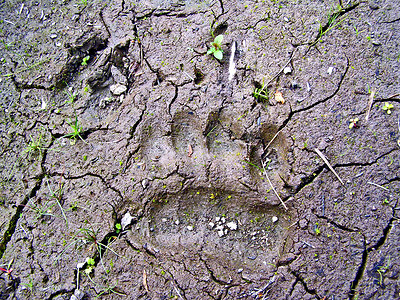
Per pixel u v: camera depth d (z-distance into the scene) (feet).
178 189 1.13
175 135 1.18
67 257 1.09
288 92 1.17
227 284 1.05
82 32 1.30
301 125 1.14
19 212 1.15
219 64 1.21
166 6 1.30
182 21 1.27
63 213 1.13
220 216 1.12
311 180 1.10
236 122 1.16
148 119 1.18
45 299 1.07
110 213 1.12
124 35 1.29
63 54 1.29
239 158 1.14
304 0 1.25
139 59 1.25
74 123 1.21
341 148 1.12
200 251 1.09
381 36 1.20
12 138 1.23
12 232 1.13
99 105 1.23
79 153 1.18
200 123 1.17
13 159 1.20
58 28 1.33
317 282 1.03
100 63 1.26
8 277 1.09
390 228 1.06
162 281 1.06
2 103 1.27
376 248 1.05
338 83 1.16
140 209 1.12
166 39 1.26
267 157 1.14
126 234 1.11
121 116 1.20
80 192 1.15
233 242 1.10
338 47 1.20
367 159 1.10
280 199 1.10
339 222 1.07
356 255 1.04
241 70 1.20
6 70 1.30
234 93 1.18
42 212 1.14
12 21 1.36
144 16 1.30
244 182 1.11
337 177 1.10
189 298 1.04
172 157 1.15
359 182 1.09
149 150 1.17
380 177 1.09
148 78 1.23
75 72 1.28
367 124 1.13
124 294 1.05
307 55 1.20
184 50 1.24
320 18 1.23
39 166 1.19
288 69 1.19
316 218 1.08
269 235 1.10
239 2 1.27
